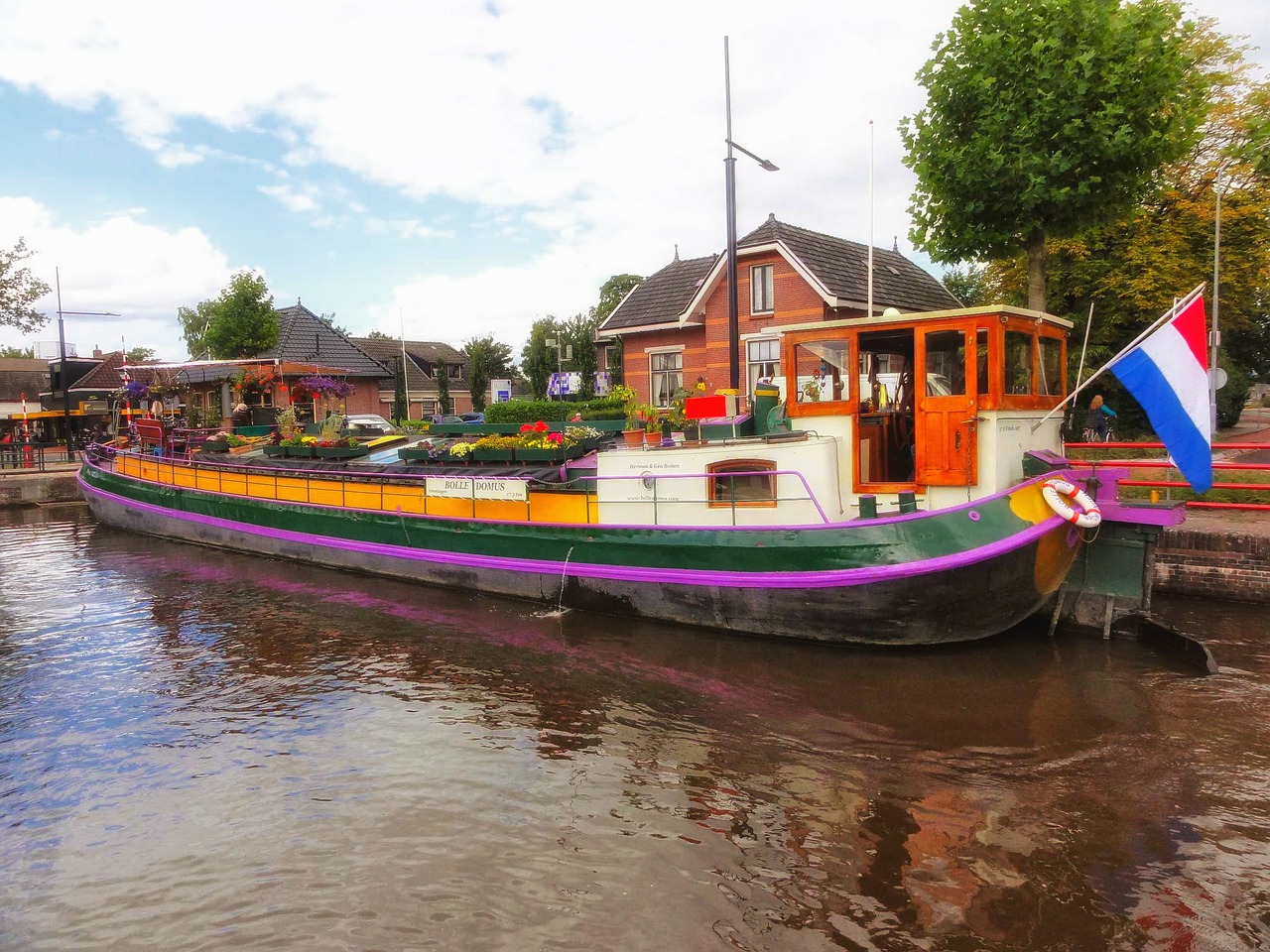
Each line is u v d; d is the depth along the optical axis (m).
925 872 4.23
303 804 5.16
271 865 4.51
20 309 31.09
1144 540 7.43
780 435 7.79
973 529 6.77
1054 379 8.07
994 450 6.99
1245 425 32.50
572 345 31.47
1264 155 16.42
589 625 8.65
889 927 3.83
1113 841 4.44
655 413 9.71
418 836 4.74
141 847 4.77
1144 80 9.71
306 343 38.53
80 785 5.56
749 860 4.40
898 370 8.15
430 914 4.03
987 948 3.66
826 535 7.28
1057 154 9.75
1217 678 6.65
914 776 5.22
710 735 5.94
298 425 14.20
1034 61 9.98
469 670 7.47
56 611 10.20
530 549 9.44
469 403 49.56
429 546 10.54
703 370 23.14
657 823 4.80
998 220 10.91
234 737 6.25
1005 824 4.64
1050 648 7.46
